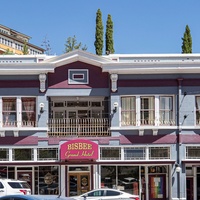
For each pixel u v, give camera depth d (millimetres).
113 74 36219
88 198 30656
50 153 36281
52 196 17891
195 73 36531
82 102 38375
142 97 36500
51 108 38062
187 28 55500
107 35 56125
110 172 36562
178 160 36312
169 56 37406
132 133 36344
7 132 36094
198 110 36625
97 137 36281
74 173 36500
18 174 36531
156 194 36750
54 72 36656
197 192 37094
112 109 36344
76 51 36438
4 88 36219
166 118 36531
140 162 35906
